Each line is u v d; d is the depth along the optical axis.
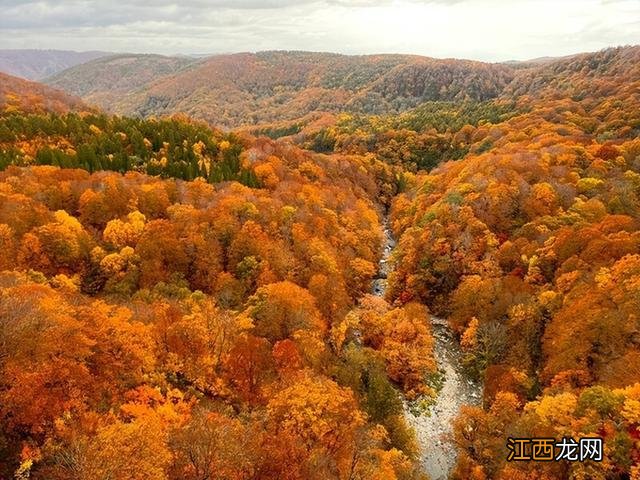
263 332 62.12
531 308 67.62
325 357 62.66
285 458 36.12
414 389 65.75
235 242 80.75
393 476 42.50
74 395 35.25
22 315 36.53
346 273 89.81
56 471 29.56
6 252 64.44
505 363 65.94
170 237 77.38
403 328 72.88
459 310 78.75
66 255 69.50
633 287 55.81
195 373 46.78
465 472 49.34
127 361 42.00
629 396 41.59
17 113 151.12
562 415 43.16
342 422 43.78
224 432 34.22
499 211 89.50
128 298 64.06
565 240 73.56
